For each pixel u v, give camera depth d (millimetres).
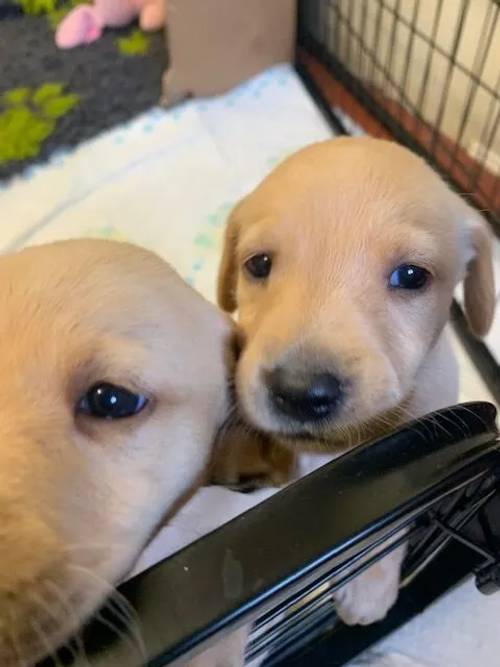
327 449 171
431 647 223
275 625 185
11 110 362
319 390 159
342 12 384
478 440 133
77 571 115
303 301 171
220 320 166
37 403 127
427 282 186
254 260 189
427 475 123
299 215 180
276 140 358
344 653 214
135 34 400
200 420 150
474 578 226
